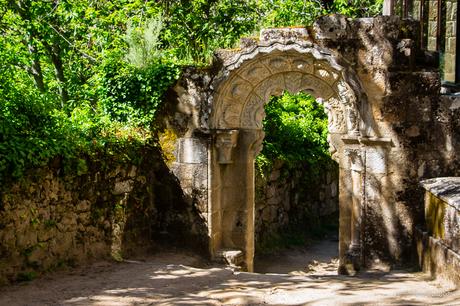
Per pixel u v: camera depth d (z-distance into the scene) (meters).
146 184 10.88
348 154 10.31
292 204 15.06
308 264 13.18
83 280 8.28
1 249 7.67
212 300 7.47
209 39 14.01
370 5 18.48
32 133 8.48
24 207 8.02
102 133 10.12
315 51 10.07
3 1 14.05
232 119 10.87
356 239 10.38
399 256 10.17
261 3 15.87
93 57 15.19
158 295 7.66
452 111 10.03
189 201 10.95
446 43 12.31
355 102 10.13
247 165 11.02
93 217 9.41
